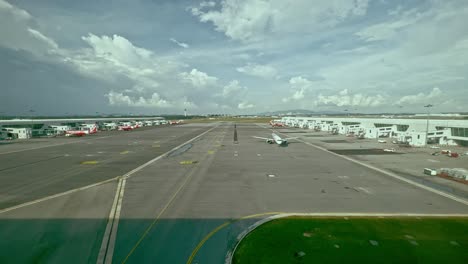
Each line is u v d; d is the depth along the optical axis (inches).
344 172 1369.3
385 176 1279.5
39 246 616.4
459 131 2340.1
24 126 3688.5
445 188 1070.4
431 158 1777.8
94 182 1179.9
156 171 1400.1
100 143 2719.0
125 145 2541.8
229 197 961.5
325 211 820.0
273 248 594.9
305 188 1078.4
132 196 978.1
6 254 581.0
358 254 566.9
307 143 2684.5
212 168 1476.4
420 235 655.8
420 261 542.0
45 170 1430.9
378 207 853.8
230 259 555.2
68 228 710.5
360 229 690.2
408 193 1008.2
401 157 1822.1
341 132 3939.5
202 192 1023.6
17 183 1166.3
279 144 2529.5
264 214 799.1
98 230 697.6
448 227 701.9
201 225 724.0
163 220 758.5
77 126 4424.2
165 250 597.0
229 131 4411.9
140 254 580.1
